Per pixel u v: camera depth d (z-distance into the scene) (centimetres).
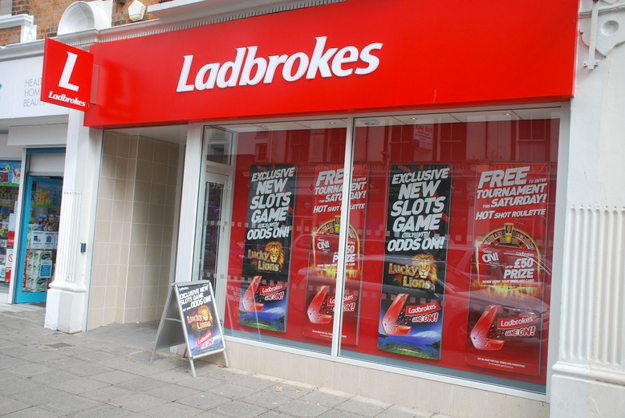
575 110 450
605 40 441
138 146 830
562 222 469
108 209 804
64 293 773
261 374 616
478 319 524
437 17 503
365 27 540
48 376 570
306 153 635
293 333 630
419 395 521
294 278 636
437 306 546
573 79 446
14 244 952
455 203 545
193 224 682
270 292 650
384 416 497
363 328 581
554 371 445
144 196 848
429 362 546
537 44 458
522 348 498
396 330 565
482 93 479
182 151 905
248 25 617
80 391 529
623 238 427
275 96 595
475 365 522
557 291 467
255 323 656
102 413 475
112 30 757
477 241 531
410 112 548
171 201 894
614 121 436
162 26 714
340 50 552
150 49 699
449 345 537
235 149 680
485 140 531
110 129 790
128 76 719
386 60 527
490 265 523
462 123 544
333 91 557
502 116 521
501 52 472
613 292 427
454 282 541
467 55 487
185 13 682
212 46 644
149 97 696
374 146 586
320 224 623
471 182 537
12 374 570
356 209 594
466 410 499
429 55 505
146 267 856
